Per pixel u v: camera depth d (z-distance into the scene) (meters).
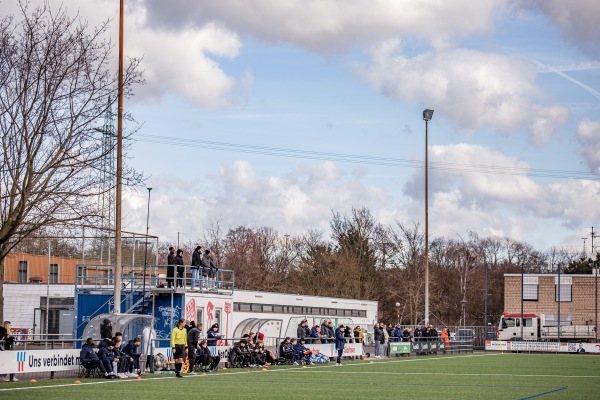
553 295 100.88
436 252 135.62
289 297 67.44
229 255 108.44
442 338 69.81
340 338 45.72
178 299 45.16
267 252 114.31
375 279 115.69
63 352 32.62
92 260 65.38
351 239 117.75
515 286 102.38
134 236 46.41
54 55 33.91
